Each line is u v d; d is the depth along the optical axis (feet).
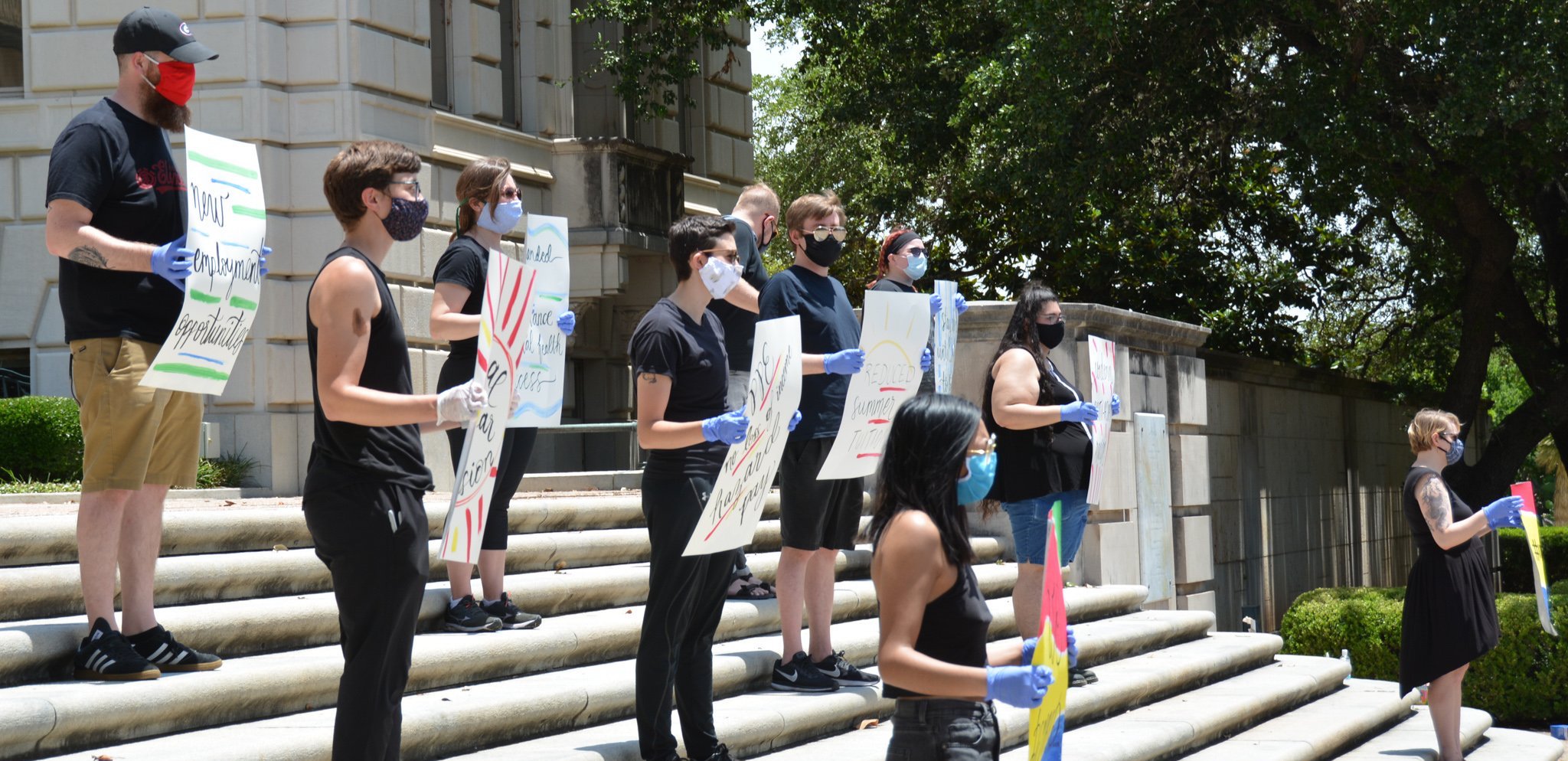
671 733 16.08
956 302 23.07
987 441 12.58
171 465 15.42
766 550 27.20
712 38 54.70
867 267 76.95
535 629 19.31
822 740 18.71
